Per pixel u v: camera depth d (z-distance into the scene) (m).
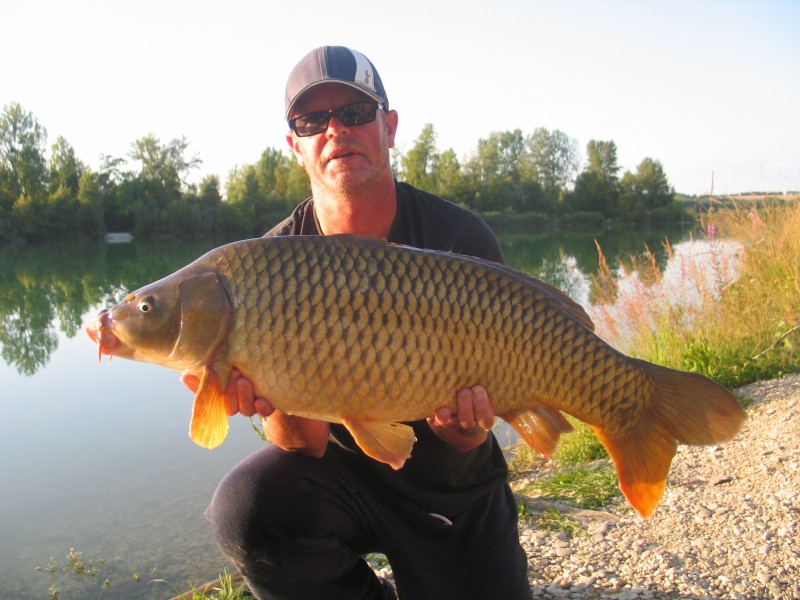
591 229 57.81
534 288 2.19
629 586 2.85
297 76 2.52
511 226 55.22
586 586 2.89
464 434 2.24
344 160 2.48
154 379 9.35
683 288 7.35
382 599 2.64
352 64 2.49
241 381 2.06
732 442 4.59
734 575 2.85
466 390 2.12
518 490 4.37
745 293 6.96
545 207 59.31
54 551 4.33
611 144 63.50
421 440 2.38
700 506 3.62
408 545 2.44
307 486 2.34
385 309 2.06
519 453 5.41
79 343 12.40
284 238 2.09
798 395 5.25
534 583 2.96
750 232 8.67
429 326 2.08
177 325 2.05
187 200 54.12
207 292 2.04
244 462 2.42
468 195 55.47
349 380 2.06
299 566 2.32
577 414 2.23
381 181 2.54
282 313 2.04
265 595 2.40
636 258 10.32
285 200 54.81
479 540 2.48
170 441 6.56
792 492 3.60
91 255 36.94
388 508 2.46
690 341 6.43
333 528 2.40
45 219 47.47
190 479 5.53
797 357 6.17
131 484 5.46
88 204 49.25
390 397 2.09
